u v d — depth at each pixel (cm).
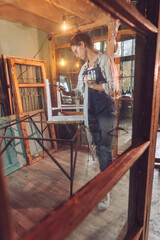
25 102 273
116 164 49
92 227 131
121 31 223
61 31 280
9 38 239
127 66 269
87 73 141
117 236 121
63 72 314
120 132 325
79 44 139
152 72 67
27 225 135
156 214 146
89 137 217
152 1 61
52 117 205
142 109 74
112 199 164
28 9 199
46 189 185
